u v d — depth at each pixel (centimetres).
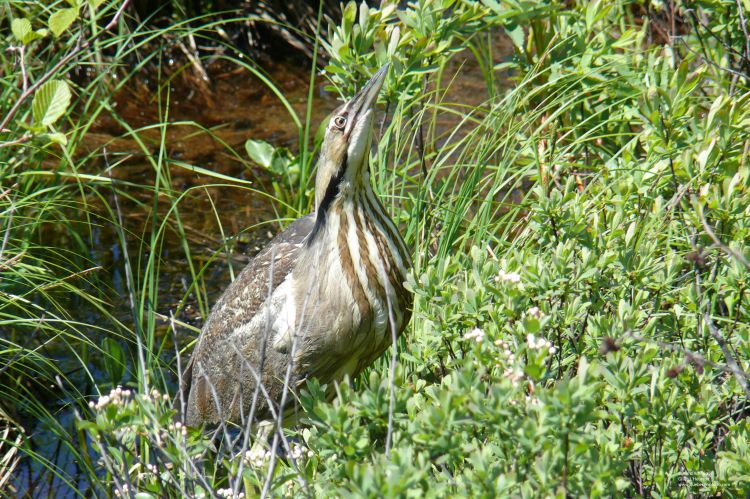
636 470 666
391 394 546
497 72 1695
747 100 893
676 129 856
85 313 1158
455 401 541
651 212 866
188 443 675
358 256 801
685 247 846
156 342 1123
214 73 1764
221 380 923
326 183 804
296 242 889
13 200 1034
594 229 774
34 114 784
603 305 754
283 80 1778
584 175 1040
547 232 788
